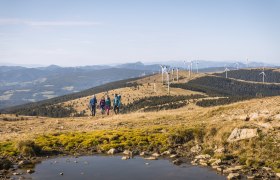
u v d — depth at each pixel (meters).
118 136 41.84
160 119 52.81
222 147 34.72
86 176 27.52
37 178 26.97
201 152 35.06
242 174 27.12
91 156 35.16
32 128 52.38
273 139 32.94
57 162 32.62
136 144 38.75
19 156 34.50
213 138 37.34
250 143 33.41
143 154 35.28
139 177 27.14
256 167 28.55
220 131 37.28
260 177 26.19
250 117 40.56
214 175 27.38
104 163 32.00
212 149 34.94
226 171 28.03
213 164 30.39
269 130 34.72
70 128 51.31
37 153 36.09
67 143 39.66
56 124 55.59
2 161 30.72
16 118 65.25
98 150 37.44
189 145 37.59
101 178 26.94
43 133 45.56
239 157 31.94
